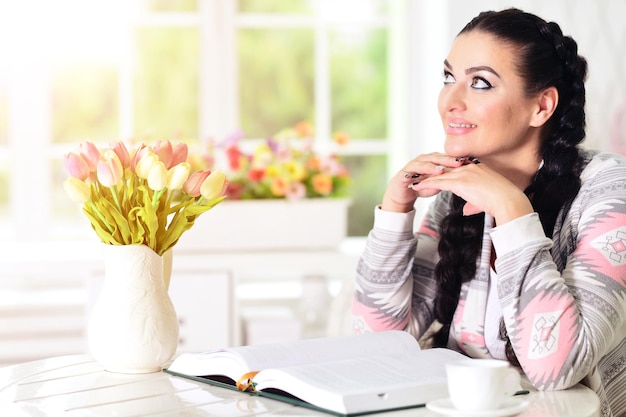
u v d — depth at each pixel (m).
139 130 4.11
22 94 4.02
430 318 2.00
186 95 4.14
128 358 1.67
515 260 1.58
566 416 1.37
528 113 1.75
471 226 1.85
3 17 3.98
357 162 4.32
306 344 1.61
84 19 4.04
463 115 1.75
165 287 1.74
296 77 4.23
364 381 1.40
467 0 3.76
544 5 3.72
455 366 1.31
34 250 3.89
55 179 4.07
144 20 4.07
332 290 3.94
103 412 1.42
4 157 4.02
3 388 1.62
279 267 3.42
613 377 1.77
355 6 4.25
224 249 3.45
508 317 1.59
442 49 3.86
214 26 4.12
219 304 3.37
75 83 4.06
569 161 1.77
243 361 1.52
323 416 1.34
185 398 1.48
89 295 3.33
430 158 1.78
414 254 1.88
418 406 1.38
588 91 3.75
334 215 3.51
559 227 1.76
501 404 1.36
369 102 4.31
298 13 4.22
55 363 1.83
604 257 1.62
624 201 1.66
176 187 1.64
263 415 1.36
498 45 1.72
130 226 1.66
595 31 3.75
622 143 3.76
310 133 3.66
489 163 1.81
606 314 1.58
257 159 3.54
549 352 1.54
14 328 3.59
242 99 4.20
